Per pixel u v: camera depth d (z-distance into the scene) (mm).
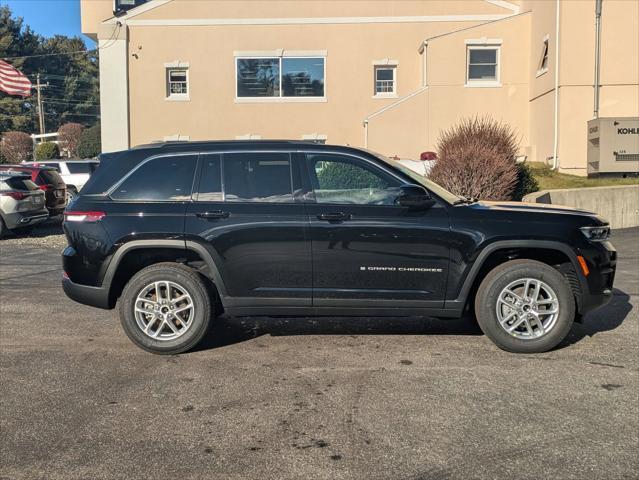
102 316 7188
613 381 4973
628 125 16281
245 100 22938
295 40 22797
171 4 22750
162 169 5801
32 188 14930
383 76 23125
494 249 5535
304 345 6012
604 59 18172
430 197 5637
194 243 5586
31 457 3781
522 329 5711
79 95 82812
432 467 3621
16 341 6191
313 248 5562
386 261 5559
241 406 4527
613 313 7160
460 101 21516
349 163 5730
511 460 3693
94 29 25453
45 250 12688
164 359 5617
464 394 4711
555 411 4391
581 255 5590
